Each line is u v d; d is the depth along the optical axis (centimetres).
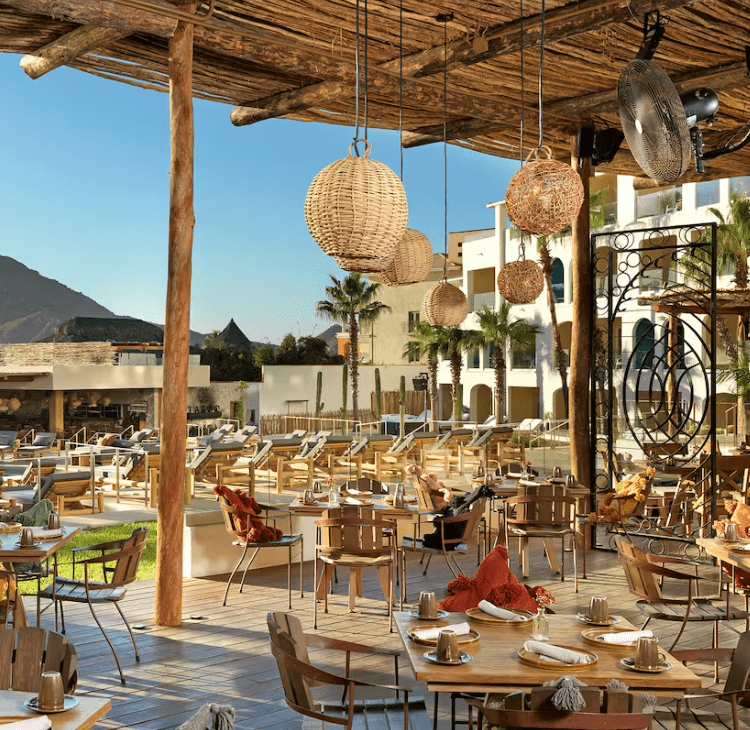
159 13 632
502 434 1295
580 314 1009
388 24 724
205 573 855
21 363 3462
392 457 1243
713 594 754
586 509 998
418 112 967
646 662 337
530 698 325
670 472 1006
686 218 2733
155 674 562
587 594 775
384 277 659
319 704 389
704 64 831
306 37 749
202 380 3619
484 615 414
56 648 322
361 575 781
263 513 846
